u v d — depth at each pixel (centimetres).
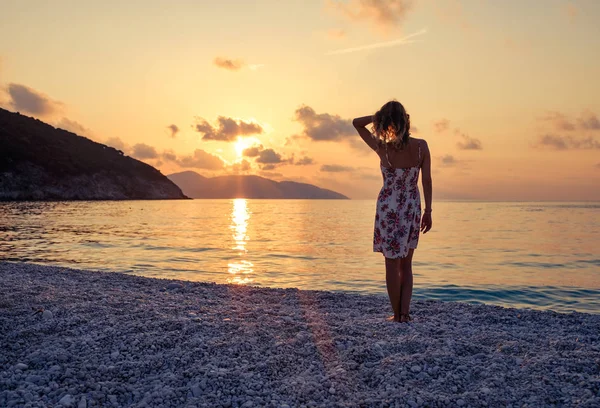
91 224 3259
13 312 462
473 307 565
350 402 263
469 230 2970
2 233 2328
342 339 379
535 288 978
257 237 2345
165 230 2792
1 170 10050
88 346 356
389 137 425
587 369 301
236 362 323
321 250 1730
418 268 1279
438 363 320
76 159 12481
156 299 564
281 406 257
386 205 439
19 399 262
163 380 292
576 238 2331
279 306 557
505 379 290
